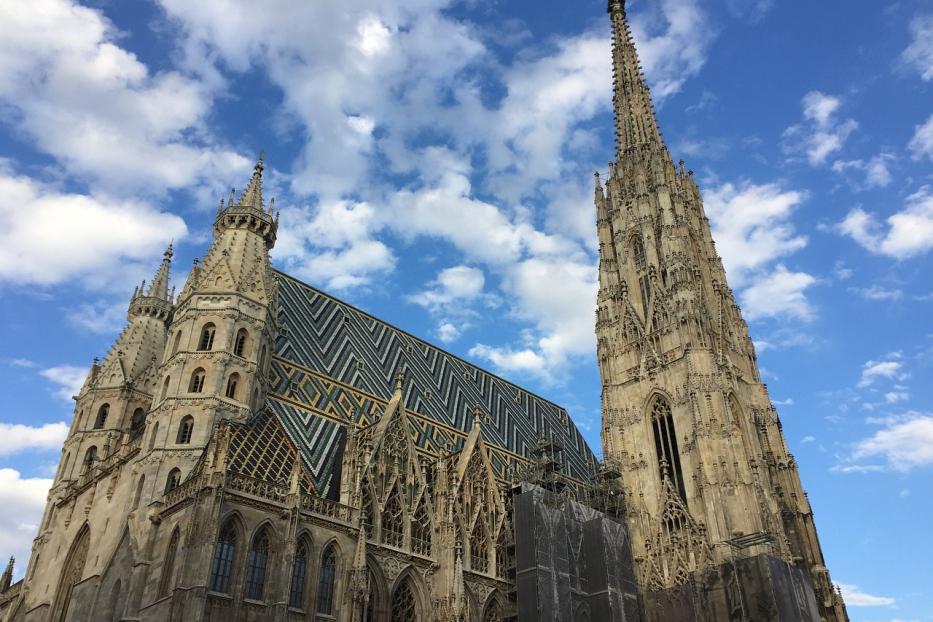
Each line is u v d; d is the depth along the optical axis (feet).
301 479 216.13
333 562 209.97
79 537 241.55
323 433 258.16
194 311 243.40
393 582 225.97
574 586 270.46
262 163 291.99
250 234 270.46
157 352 310.04
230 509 191.01
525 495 273.13
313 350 296.51
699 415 304.91
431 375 351.46
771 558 263.90
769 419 338.75
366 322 346.33
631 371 349.20
